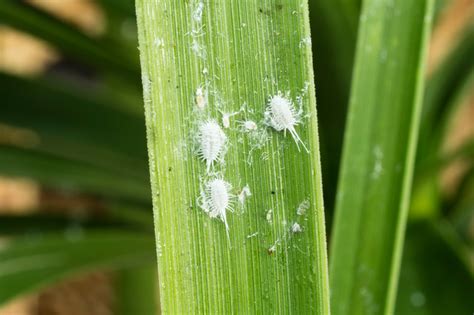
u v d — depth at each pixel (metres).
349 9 0.13
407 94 0.11
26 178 0.15
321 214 0.10
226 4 0.10
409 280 0.13
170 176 0.10
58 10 0.25
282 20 0.10
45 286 0.13
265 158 0.10
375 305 0.11
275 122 0.10
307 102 0.10
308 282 0.10
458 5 0.23
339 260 0.11
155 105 0.10
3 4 0.13
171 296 0.10
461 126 0.24
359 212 0.11
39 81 0.14
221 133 0.10
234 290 0.10
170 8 0.10
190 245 0.10
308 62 0.10
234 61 0.10
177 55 0.10
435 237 0.13
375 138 0.11
